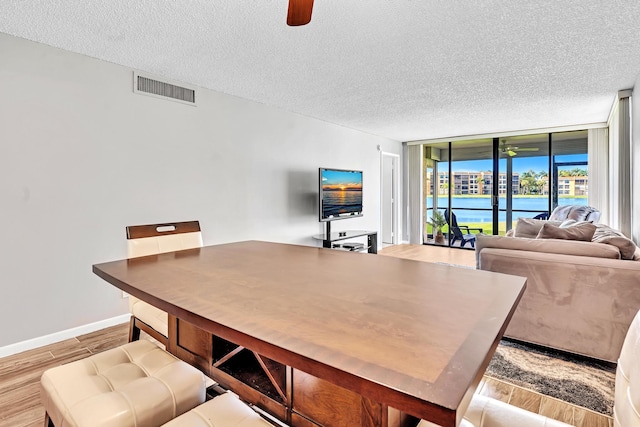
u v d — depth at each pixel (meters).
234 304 1.00
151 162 3.14
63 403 1.04
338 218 4.94
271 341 0.75
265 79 3.31
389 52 2.69
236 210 3.91
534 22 2.24
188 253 1.85
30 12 2.07
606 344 2.18
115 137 2.90
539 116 4.81
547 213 5.85
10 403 1.82
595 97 3.90
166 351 1.39
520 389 1.94
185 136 3.40
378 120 5.08
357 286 1.20
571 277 2.27
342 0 1.97
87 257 2.75
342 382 0.64
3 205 2.36
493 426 0.98
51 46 2.54
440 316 0.90
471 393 0.59
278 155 4.40
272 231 4.34
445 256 5.91
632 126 3.53
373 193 6.30
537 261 2.37
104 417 0.96
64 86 2.61
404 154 7.20
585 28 2.32
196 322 0.93
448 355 0.68
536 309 2.39
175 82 3.31
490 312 0.93
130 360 1.30
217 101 3.69
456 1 1.99
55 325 2.59
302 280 1.28
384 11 2.10
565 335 2.31
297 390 0.89
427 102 4.12
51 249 2.57
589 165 5.30
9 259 2.39
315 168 4.98
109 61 2.85
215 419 0.95
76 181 2.69
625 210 3.64
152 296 1.10
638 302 2.09
